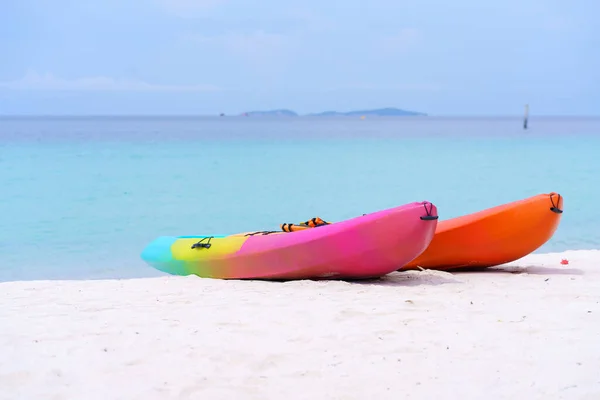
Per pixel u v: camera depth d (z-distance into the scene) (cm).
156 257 865
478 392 381
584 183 2220
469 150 3891
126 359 438
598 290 665
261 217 1568
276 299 617
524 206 769
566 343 474
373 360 439
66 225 1448
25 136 5684
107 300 619
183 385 393
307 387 392
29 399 372
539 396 372
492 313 563
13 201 1789
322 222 782
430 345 471
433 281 725
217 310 573
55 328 511
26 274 1009
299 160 3094
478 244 784
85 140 4903
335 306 585
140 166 2756
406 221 678
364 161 3066
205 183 2198
